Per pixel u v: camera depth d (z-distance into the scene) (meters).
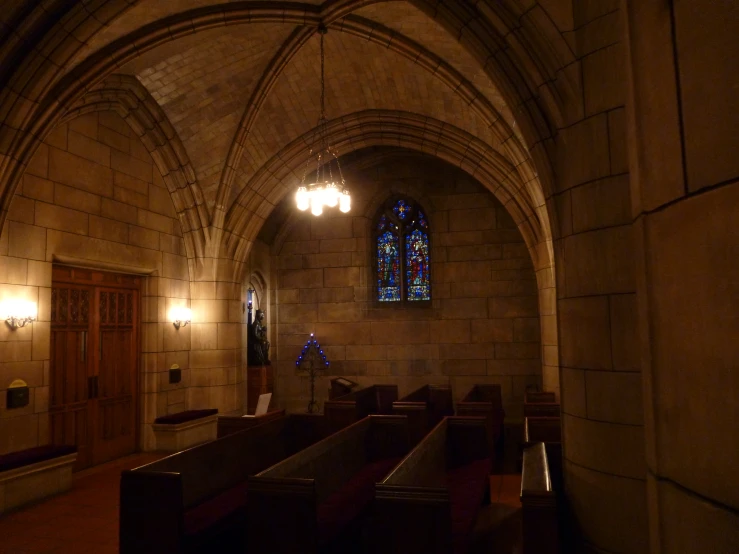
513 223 12.90
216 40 8.23
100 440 8.46
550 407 7.79
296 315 13.85
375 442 6.57
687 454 0.87
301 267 13.91
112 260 8.48
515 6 3.99
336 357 13.53
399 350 13.23
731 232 0.77
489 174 10.62
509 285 12.80
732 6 0.76
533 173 8.53
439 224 13.24
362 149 13.16
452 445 6.38
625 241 3.37
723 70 0.78
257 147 10.68
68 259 7.64
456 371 12.89
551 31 3.74
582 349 3.59
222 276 10.66
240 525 4.78
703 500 0.82
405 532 3.26
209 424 9.95
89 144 8.12
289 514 3.58
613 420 3.37
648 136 0.98
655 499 0.97
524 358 12.59
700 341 0.83
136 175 9.14
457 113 10.02
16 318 6.71
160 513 3.97
